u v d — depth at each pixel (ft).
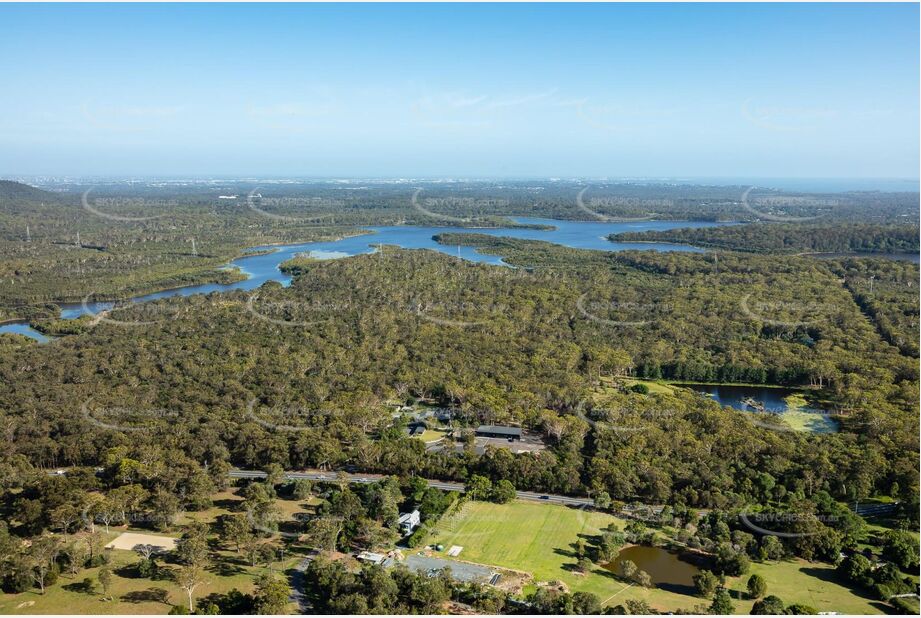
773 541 442.91
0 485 516.73
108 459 552.82
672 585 413.80
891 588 393.50
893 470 533.55
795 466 549.54
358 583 387.34
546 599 377.91
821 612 378.94
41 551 410.93
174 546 449.89
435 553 446.60
